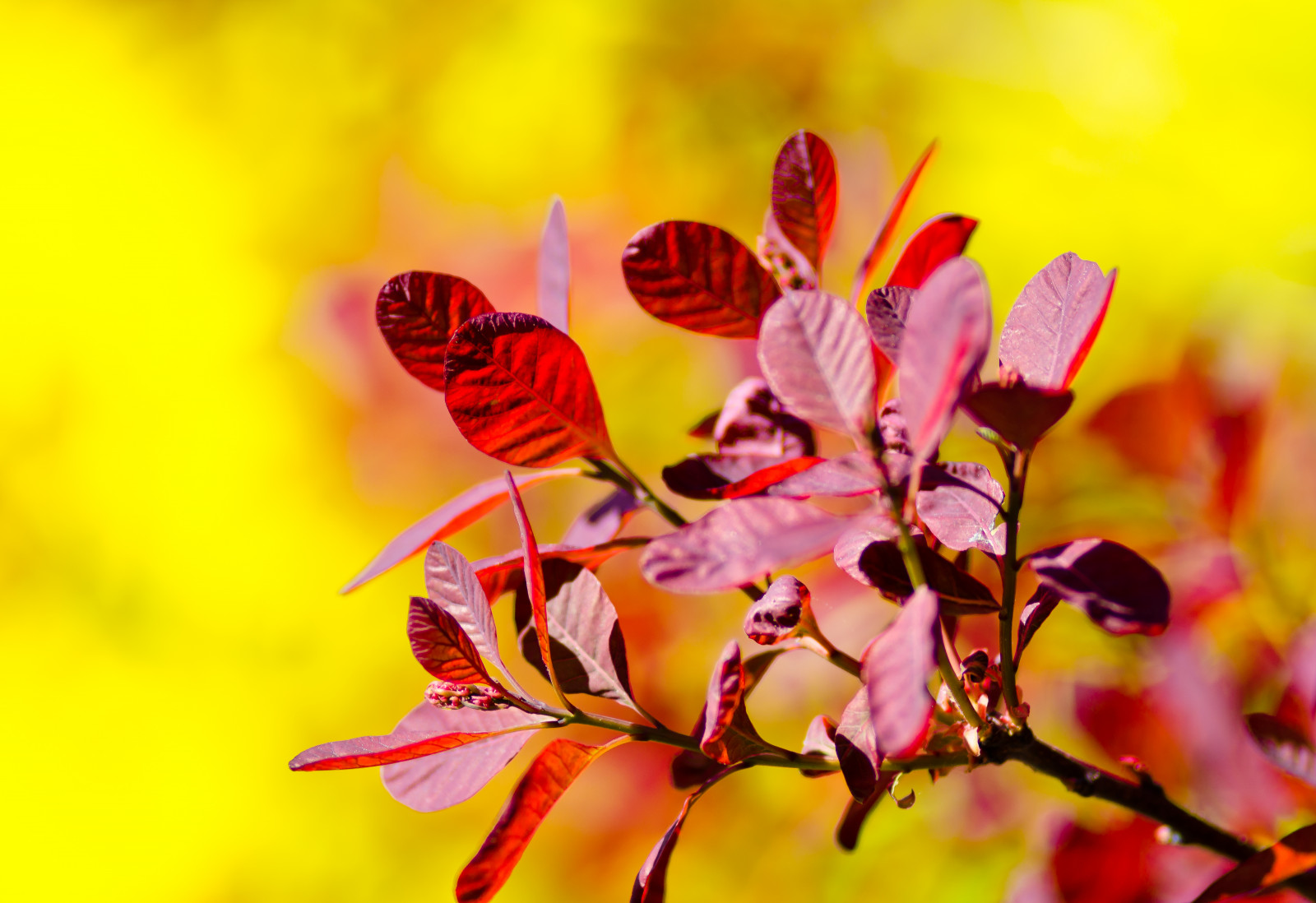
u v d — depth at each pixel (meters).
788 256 1.18
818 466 1.08
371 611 2.96
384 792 2.83
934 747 1.12
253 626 3.00
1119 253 2.34
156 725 2.95
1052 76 2.56
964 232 1.16
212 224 3.19
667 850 1.11
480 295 1.15
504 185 2.98
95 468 3.10
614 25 2.95
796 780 2.05
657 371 2.40
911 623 1.04
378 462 2.84
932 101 2.66
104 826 2.94
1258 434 1.53
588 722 1.13
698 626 2.11
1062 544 1.08
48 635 3.10
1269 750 1.17
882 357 1.15
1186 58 2.43
